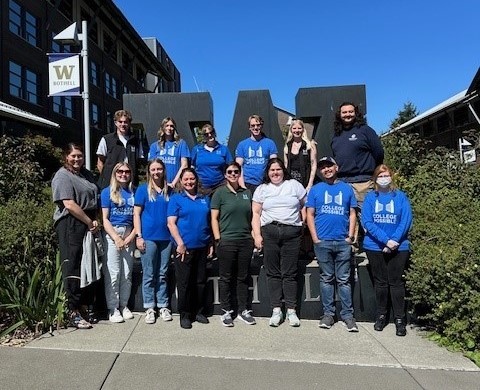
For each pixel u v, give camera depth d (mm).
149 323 5223
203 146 6582
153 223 5277
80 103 29781
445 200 6750
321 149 7820
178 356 4238
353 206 5180
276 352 4375
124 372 3885
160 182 5352
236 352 4359
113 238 5203
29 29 24047
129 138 6367
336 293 5449
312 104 7887
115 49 37469
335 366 4059
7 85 21375
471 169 8867
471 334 4367
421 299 4887
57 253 5273
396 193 4984
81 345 4484
